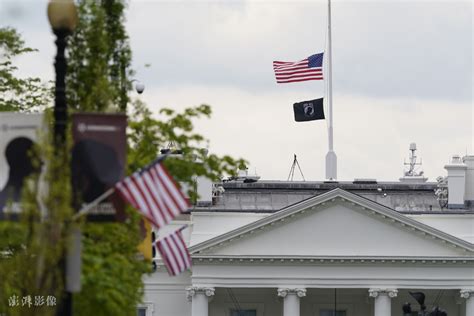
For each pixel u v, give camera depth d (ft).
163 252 469.57
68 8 312.50
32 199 307.17
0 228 327.67
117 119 313.12
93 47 376.48
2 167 312.29
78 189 310.04
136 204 317.22
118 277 376.07
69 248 308.60
